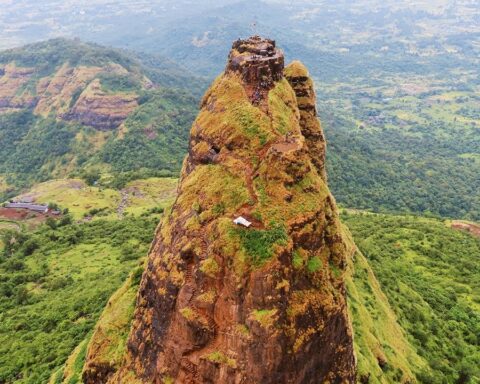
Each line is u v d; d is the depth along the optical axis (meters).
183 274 36.91
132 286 51.50
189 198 41.00
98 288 96.56
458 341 83.94
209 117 44.97
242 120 41.44
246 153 39.75
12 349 80.38
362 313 61.47
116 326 46.72
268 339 32.03
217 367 33.53
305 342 33.75
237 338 33.12
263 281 32.84
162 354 36.84
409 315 83.81
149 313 39.84
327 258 38.16
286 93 48.59
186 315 34.88
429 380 62.16
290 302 33.66
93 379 45.12
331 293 36.44
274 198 36.66
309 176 38.84
